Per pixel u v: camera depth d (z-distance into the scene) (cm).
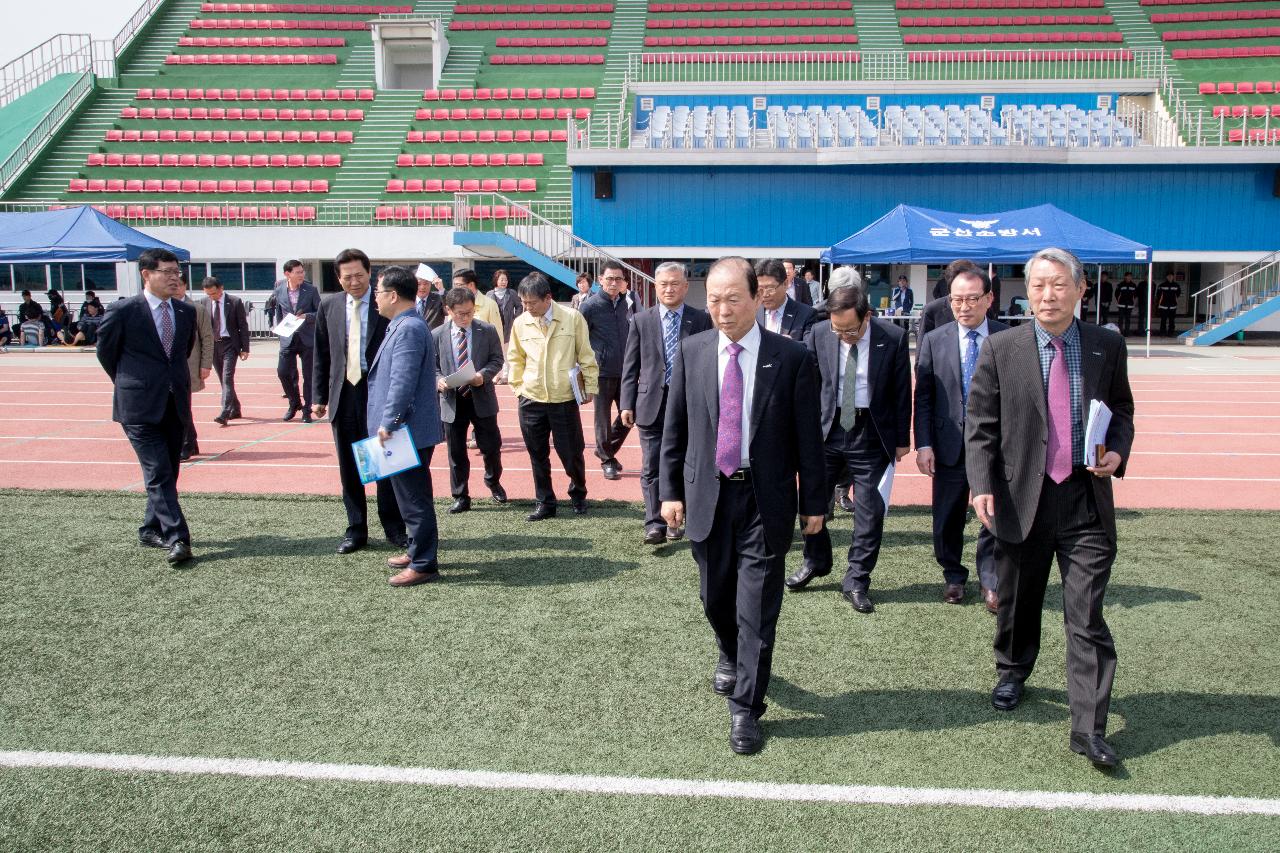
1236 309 2409
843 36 3609
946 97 3108
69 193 2859
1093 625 379
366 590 574
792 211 2459
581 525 727
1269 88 3025
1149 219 2416
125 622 520
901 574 612
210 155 2997
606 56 3553
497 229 2691
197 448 988
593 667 461
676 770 366
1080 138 2623
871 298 2550
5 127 3192
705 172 2461
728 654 433
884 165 2430
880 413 542
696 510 397
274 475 914
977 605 552
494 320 1014
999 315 2262
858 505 550
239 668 460
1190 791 350
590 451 1066
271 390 1576
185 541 626
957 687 441
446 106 3281
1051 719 409
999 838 321
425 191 2858
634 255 2495
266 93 3303
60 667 461
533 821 331
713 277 383
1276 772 364
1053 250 380
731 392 389
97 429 1173
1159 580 587
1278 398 1423
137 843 319
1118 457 374
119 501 794
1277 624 514
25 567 616
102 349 611
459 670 458
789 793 349
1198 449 1035
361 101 3291
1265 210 2403
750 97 3188
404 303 586
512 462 995
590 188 2488
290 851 314
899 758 376
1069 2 3772
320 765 369
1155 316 2712
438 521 741
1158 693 432
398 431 559
